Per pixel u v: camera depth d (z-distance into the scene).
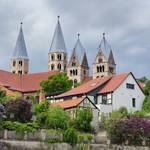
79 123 98.31
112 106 121.06
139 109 126.94
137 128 95.88
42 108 103.88
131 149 94.81
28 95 155.00
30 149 84.38
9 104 93.44
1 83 155.12
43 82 154.00
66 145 87.94
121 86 124.75
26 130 85.06
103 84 127.06
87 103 112.25
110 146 93.12
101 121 108.12
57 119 93.69
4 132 82.44
